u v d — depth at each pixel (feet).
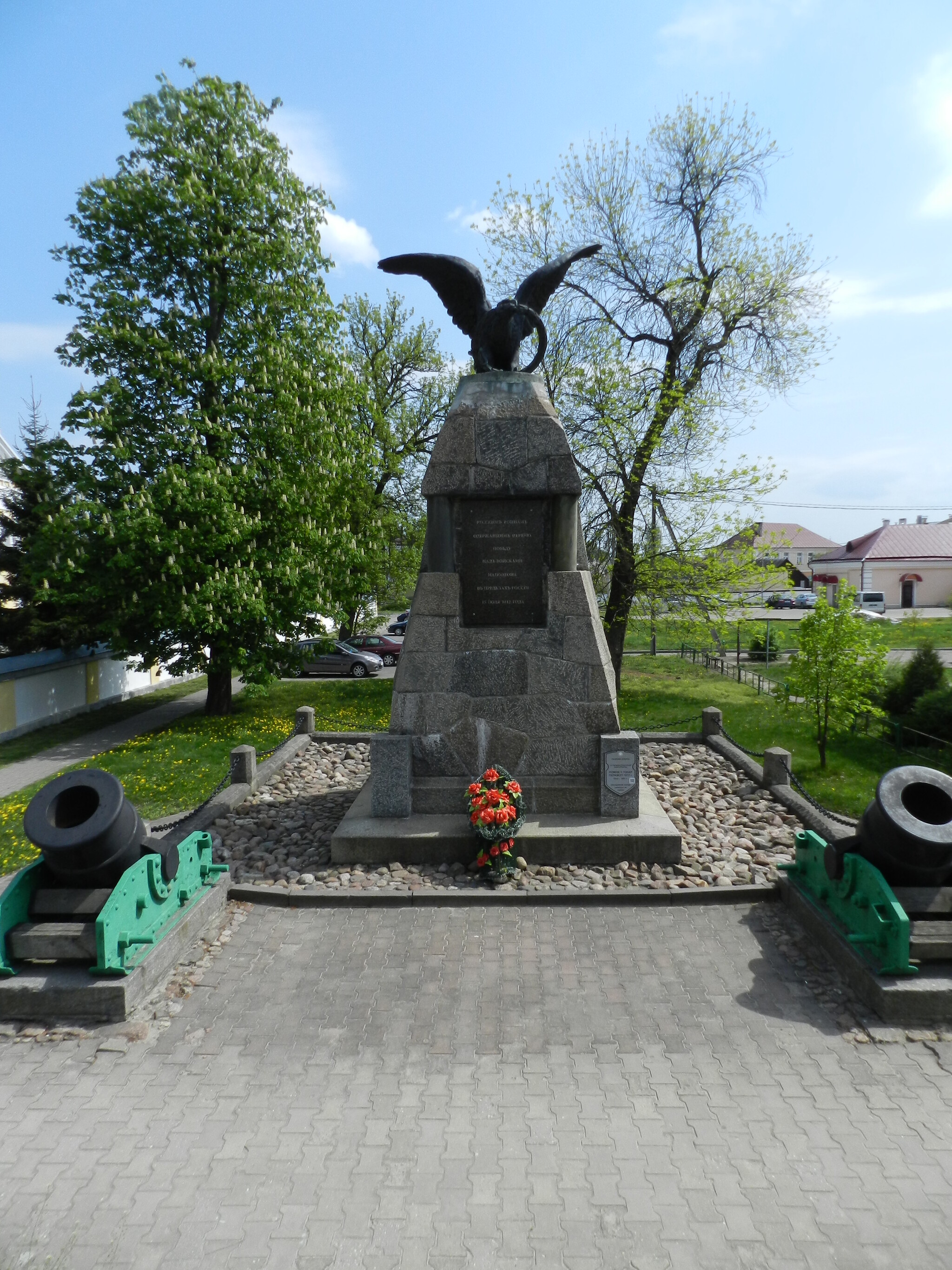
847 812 36.70
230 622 58.13
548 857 23.66
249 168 58.29
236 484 55.83
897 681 54.54
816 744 50.42
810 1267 10.30
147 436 56.03
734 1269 10.25
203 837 21.16
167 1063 14.70
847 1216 11.12
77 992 16.02
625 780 24.90
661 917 20.68
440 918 20.72
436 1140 12.62
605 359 64.80
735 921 20.47
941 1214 11.16
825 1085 14.01
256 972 17.99
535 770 25.49
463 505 25.16
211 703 65.57
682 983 17.43
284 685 85.15
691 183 68.13
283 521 58.95
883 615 157.28
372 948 19.10
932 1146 12.51
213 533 53.78
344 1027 15.80
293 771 35.24
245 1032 15.66
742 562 61.57
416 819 25.11
